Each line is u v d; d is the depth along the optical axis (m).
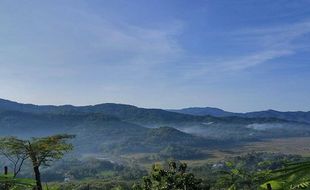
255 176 4.20
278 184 2.58
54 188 11.84
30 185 3.34
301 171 2.52
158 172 38.19
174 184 37.25
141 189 39.00
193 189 36.44
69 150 45.69
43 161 44.97
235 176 21.42
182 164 38.72
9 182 3.29
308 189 2.42
